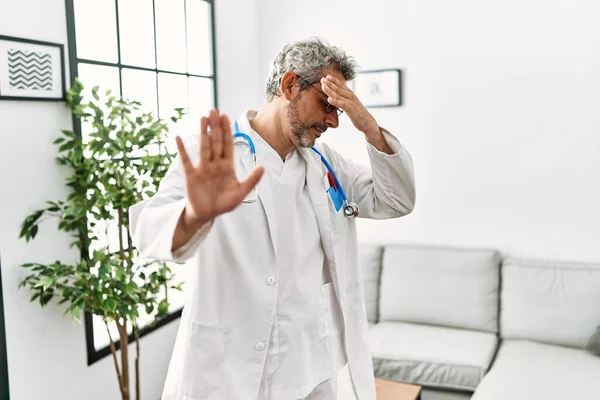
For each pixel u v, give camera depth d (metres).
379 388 2.46
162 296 3.03
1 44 1.99
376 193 1.51
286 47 1.34
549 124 3.13
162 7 3.01
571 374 2.53
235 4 3.61
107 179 2.27
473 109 3.29
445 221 3.42
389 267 3.33
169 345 3.06
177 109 2.58
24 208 2.14
